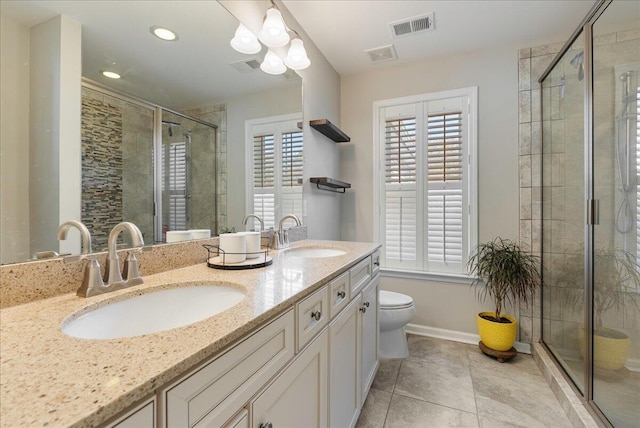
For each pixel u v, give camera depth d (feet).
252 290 3.01
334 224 9.24
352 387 4.75
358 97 9.52
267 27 4.91
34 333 1.98
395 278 8.94
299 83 7.09
